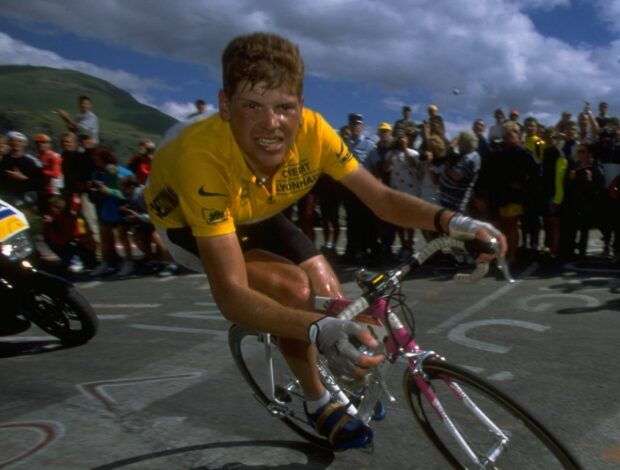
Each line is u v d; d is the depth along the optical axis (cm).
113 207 652
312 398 222
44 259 719
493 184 603
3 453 252
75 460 244
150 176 217
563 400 285
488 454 176
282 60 167
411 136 684
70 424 278
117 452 249
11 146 680
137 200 645
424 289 527
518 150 596
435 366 181
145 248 653
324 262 226
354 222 666
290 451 245
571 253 644
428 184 612
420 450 241
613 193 622
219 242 176
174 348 390
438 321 426
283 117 171
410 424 262
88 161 665
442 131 632
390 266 662
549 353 352
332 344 150
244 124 171
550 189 629
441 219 195
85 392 317
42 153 690
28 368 362
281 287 200
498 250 182
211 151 181
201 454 245
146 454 246
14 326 396
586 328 398
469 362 343
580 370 323
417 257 186
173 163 193
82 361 371
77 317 395
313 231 683
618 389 296
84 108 741
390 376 320
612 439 246
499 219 609
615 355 344
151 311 496
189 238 217
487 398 178
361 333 148
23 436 267
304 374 219
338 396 225
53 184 696
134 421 279
